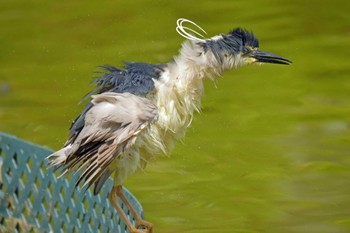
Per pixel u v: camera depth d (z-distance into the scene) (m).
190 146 14.35
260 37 17.95
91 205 9.84
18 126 14.77
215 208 12.70
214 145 14.35
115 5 19.62
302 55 17.23
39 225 10.12
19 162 10.20
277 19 18.83
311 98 15.69
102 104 8.91
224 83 16.38
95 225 9.86
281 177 13.44
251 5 19.62
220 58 9.94
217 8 19.39
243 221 12.39
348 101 15.52
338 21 18.70
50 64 17.02
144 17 18.89
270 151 14.13
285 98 15.74
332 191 13.04
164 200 12.89
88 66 16.73
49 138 14.34
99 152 8.71
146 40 17.70
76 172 9.33
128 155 9.13
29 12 19.52
